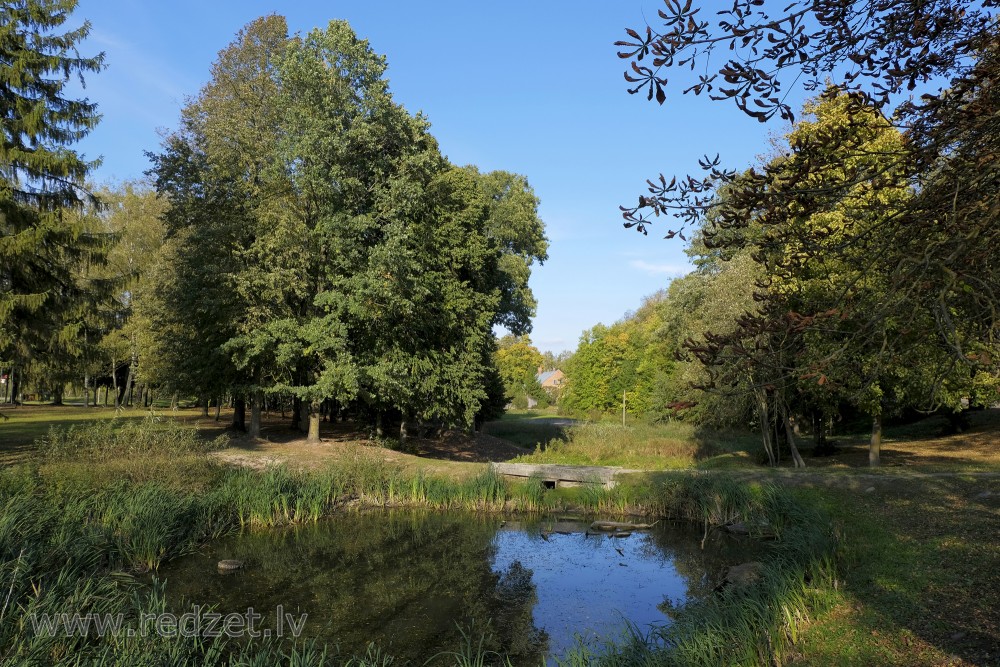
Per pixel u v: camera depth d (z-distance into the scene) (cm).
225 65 2547
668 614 984
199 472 1545
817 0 367
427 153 2217
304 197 2252
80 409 4512
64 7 1702
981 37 407
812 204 452
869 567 928
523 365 8650
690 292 2950
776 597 786
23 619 700
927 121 434
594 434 2831
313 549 1366
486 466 2089
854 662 630
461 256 2594
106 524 1184
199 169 2327
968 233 390
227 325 2181
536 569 1238
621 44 358
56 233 1650
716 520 1609
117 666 634
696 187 463
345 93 2164
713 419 2269
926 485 1459
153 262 3475
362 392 2283
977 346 433
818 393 1692
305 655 710
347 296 2142
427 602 1038
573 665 695
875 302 456
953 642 636
